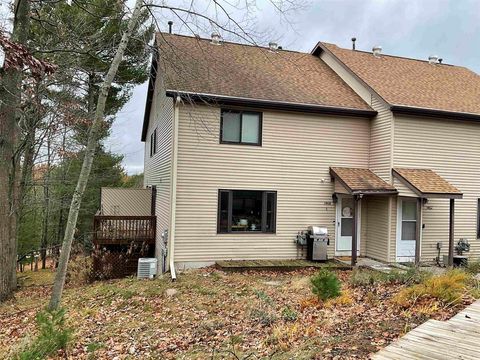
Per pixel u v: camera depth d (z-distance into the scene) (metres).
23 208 15.84
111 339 6.70
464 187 14.14
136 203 17.94
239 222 12.79
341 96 14.25
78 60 12.24
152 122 18.05
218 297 8.96
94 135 8.80
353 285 8.73
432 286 6.92
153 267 12.09
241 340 5.89
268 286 9.84
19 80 9.77
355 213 12.47
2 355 6.13
